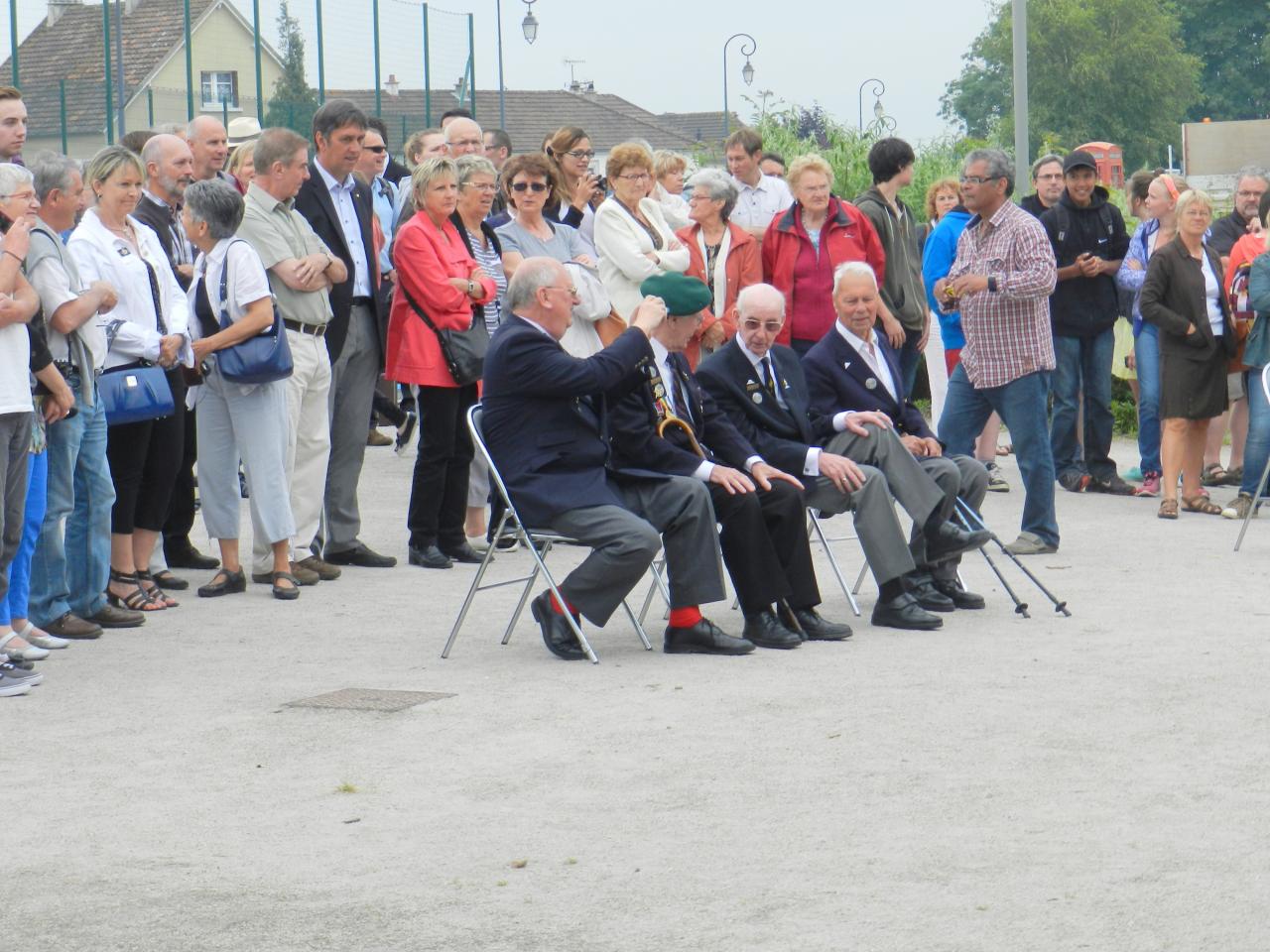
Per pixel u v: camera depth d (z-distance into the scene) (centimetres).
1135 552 1162
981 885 531
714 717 743
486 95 4838
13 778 671
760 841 578
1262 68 10525
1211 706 747
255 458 1029
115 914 525
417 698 787
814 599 905
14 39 2777
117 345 947
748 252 1279
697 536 875
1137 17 9606
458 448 1152
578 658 868
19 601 886
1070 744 690
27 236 823
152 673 845
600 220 1192
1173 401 1311
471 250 1154
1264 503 1341
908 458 950
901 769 659
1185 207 1306
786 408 952
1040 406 1151
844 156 2561
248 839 594
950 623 948
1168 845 564
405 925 511
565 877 548
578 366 870
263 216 1052
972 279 1127
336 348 1109
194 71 2647
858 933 494
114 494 952
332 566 1105
